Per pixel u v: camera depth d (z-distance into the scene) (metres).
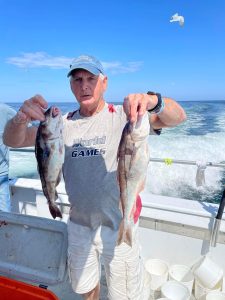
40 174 1.74
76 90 1.90
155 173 6.55
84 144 1.93
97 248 1.99
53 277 2.04
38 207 3.28
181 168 6.64
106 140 1.89
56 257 2.09
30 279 2.09
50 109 1.69
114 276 2.01
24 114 1.68
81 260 2.03
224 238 2.52
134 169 1.53
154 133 1.98
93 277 2.09
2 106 2.68
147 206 2.76
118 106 1.96
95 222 1.95
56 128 1.69
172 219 2.65
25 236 2.19
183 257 2.72
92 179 1.89
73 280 2.10
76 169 1.94
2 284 1.80
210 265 2.52
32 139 2.10
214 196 5.54
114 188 1.88
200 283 2.55
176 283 2.54
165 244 2.77
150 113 1.70
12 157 8.59
